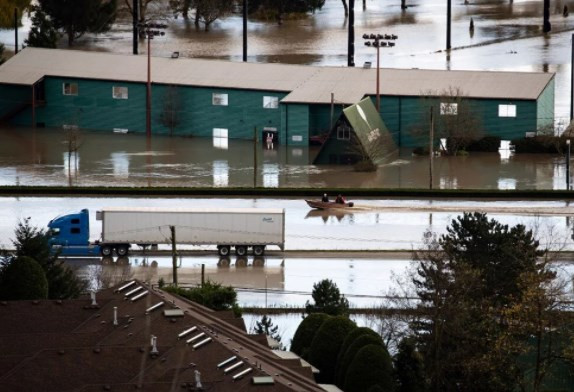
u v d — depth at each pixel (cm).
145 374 16788
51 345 18038
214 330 18150
